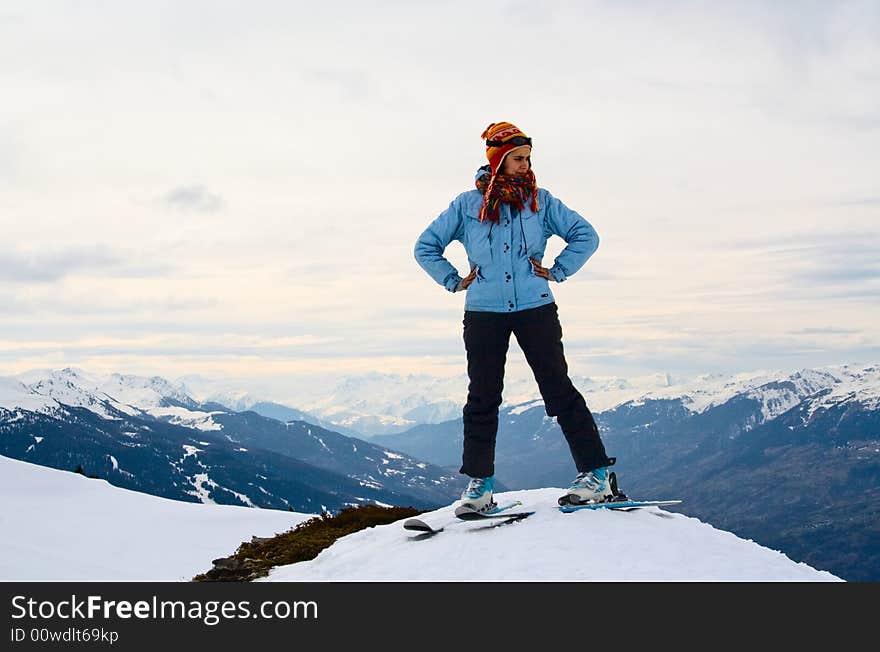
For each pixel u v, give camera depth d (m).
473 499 8.05
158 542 17.44
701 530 8.10
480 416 8.02
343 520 13.14
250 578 8.95
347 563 8.25
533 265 7.79
